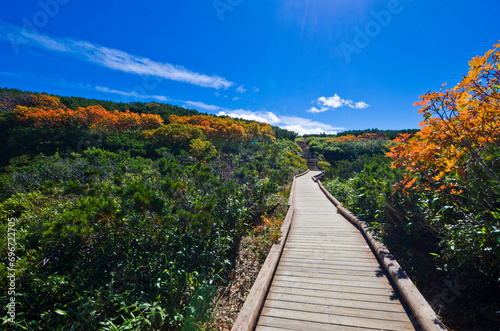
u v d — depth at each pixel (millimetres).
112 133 24172
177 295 3805
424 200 4516
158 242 4680
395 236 5375
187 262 4648
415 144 3590
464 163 3307
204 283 4074
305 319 3027
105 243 4512
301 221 7676
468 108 2941
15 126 24984
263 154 24531
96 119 25062
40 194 8008
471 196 3568
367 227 6000
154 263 4289
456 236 3422
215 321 3494
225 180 8828
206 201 5477
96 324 3152
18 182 10328
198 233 5031
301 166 28172
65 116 24641
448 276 3703
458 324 2924
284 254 5113
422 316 2689
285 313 3164
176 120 34750
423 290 3713
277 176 15617
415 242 4992
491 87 2668
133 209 4676
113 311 3451
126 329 2938
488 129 2848
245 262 5129
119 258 4391
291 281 3982
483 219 3441
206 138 26594
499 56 2516
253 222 7738
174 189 5621
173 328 3334
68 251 4277
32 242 4379
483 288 3365
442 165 3479
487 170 2875
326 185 14836
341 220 7574
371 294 3477
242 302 3873
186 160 14797
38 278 3592
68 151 18156
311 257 4891
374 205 6461
